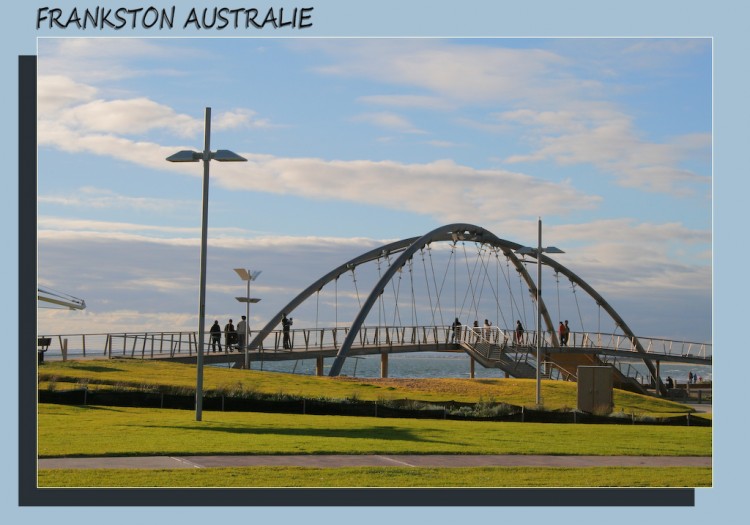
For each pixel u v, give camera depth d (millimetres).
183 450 20531
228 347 55625
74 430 23594
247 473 18219
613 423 32469
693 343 79625
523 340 70562
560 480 18594
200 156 27438
